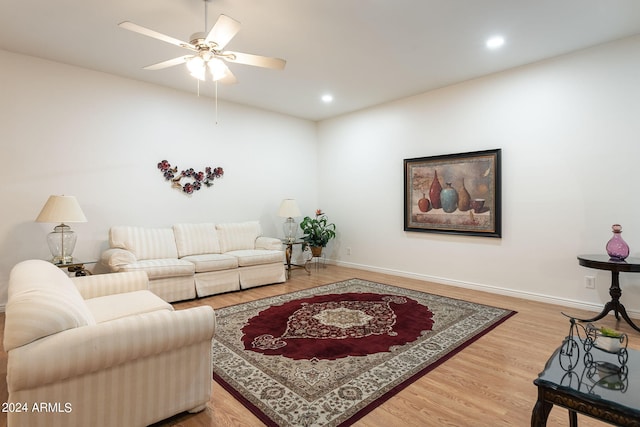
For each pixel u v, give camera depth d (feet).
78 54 11.87
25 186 11.97
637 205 10.73
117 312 7.13
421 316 11.18
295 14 9.18
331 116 20.25
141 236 13.56
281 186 19.67
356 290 14.52
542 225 12.66
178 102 15.56
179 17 9.37
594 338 5.55
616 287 10.23
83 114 13.07
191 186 16.02
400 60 12.29
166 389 5.76
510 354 8.46
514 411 6.18
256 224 17.47
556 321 10.71
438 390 6.89
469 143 14.49
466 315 11.27
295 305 12.39
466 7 8.89
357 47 11.21
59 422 4.82
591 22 9.72
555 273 12.41
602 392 4.35
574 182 11.90
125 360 5.25
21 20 9.59
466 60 12.35
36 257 12.20
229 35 7.44
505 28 10.03
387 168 17.65
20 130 11.85
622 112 10.91
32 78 12.03
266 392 6.84
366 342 9.17
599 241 11.45
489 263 14.10
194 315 5.91
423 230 16.12
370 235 18.60
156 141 14.94
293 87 15.17
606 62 11.12
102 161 13.55
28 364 4.45
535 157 12.73
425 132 15.99
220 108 17.01
